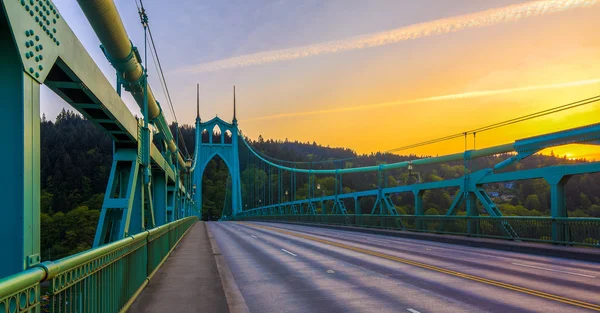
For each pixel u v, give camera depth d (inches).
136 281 312.2
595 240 634.8
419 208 1173.7
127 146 471.5
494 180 896.9
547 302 326.0
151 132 524.4
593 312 294.4
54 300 133.0
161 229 509.0
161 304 306.7
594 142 745.6
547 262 567.8
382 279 442.9
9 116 193.6
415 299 345.1
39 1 213.6
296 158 7209.6
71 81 294.5
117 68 502.6
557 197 735.7
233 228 1759.4
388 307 321.1
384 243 887.1
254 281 451.8
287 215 2458.2
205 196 6190.9
